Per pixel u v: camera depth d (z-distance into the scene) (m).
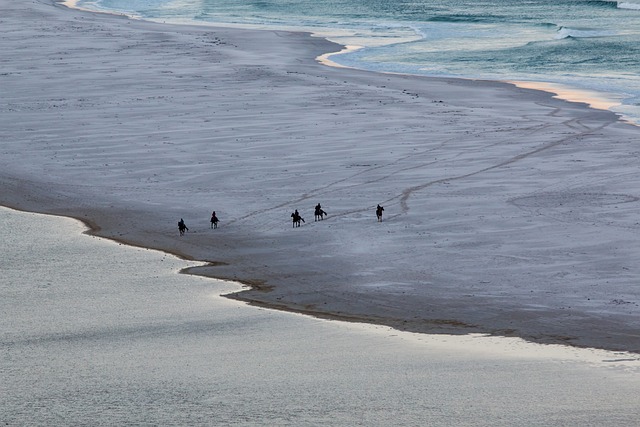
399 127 175.62
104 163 155.75
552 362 78.25
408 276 102.25
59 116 189.88
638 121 179.50
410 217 123.38
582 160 149.25
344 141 165.62
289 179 143.50
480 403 69.50
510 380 74.25
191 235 120.12
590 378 74.50
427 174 143.75
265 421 66.81
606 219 119.25
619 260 104.38
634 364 77.50
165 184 143.50
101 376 76.06
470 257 107.56
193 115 188.12
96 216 129.62
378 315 91.50
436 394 71.50
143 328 88.12
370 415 67.50
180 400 70.88
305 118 184.25
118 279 103.94
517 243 111.75
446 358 79.62
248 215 127.38
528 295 95.31
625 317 88.69
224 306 94.56
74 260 111.00
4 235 121.56
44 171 152.38
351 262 107.56
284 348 82.50
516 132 170.50
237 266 108.00
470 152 156.50
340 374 76.00
